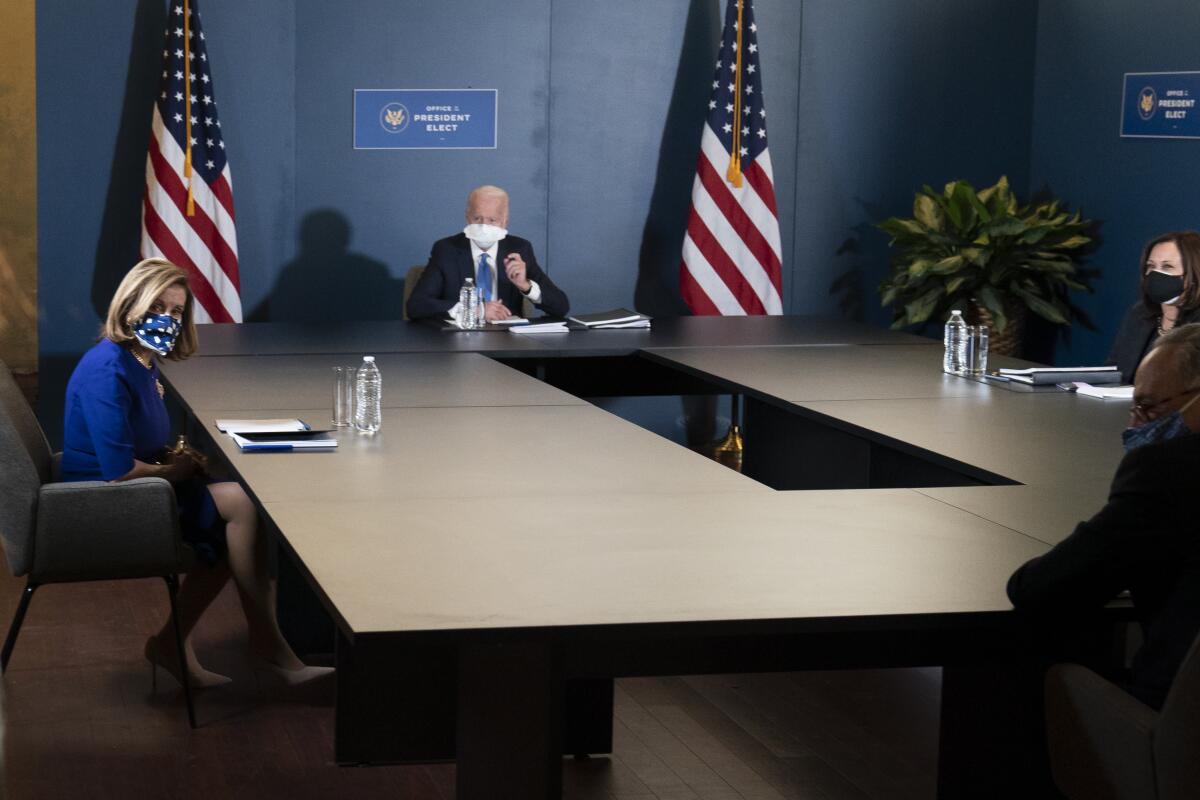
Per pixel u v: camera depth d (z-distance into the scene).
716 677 4.19
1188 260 4.58
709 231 6.88
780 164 7.26
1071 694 2.26
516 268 5.93
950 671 2.78
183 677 3.74
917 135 7.39
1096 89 7.02
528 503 2.98
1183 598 2.15
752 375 4.65
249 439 3.55
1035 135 7.47
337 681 2.71
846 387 4.44
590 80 6.95
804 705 3.98
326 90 6.69
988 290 6.80
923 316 6.80
